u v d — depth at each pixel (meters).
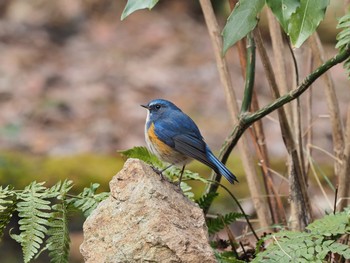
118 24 27.36
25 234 6.71
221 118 21.52
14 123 20.31
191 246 6.16
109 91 22.72
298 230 8.05
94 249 6.41
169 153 8.71
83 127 20.53
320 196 14.68
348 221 6.95
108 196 7.14
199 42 27.02
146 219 6.29
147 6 6.09
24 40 25.44
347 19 6.97
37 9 26.81
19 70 23.39
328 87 8.52
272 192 8.95
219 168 8.01
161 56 25.66
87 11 27.47
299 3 5.64
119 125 20.75
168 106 8.99
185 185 8.10
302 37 5.72
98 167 16.50
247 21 5.98
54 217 6.88
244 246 8.54
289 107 8.75
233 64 25.55
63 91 22.47
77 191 15.80
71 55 24.98
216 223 8.10
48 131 20.19
